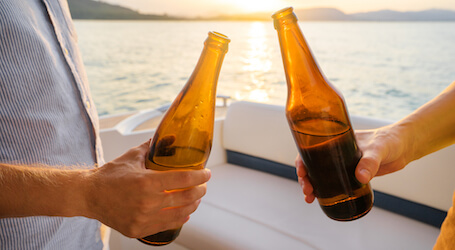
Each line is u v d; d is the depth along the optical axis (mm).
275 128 2172
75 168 681
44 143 641
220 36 566
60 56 712
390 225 1619
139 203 484
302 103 638
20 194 488
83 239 755
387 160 660
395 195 1726
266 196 1915
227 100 2754
